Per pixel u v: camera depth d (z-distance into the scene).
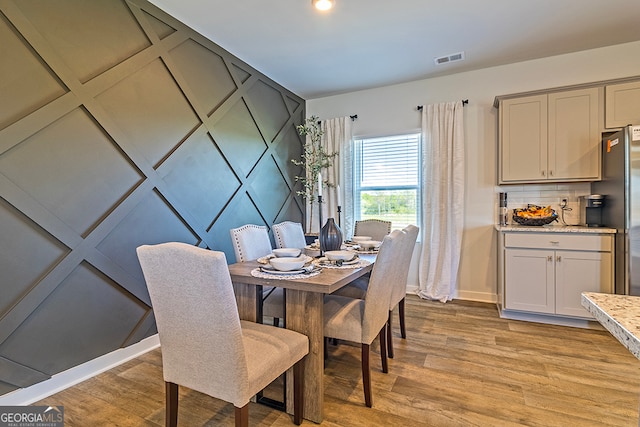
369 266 2.04
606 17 2.72
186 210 2.81
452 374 2.16
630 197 2.60
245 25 2.84
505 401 1.87
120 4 2.32
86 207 2.10
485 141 3.74
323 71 3.80
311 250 2.78
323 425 1.68
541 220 3.25
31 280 1.84
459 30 2.93
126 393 1.96
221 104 3.21
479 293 3.80
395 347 2.57
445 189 3.85
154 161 2.54
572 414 1.75
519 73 3.59
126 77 2.34
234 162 3.37
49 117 1.91
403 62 3.56
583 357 2.39
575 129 3.10
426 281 3.99
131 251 2.39
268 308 2.24
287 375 1.78
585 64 3.33
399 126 4.19
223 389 1.30
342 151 4.43
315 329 1.70
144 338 2.51
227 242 3.28
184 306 1.29
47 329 1.92
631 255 2.59
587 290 2.88
